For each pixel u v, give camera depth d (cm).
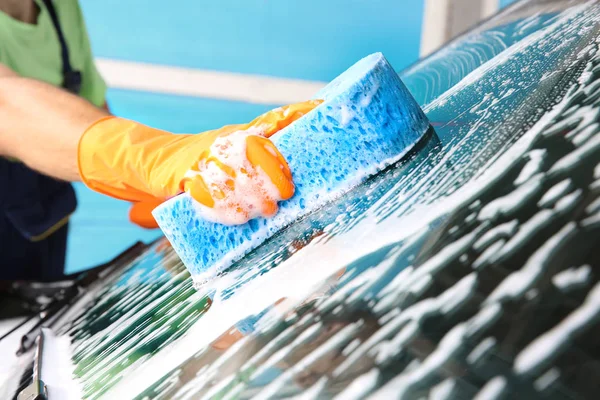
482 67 76
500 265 26
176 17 219
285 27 226
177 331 45
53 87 76
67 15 133
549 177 32
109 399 39
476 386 20
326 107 50
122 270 91
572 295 21
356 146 51
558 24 74
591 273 22
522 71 61
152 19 219
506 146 41
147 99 228
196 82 225
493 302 24
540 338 20
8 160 113
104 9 215
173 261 74
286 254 46
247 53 229
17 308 95
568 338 20
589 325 20
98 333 58
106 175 66
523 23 88
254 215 51
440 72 90
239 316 40
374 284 32
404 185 46
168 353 41
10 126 72
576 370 18
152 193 61
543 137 38
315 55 232
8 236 123
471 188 37
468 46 96
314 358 28
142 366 42
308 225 50
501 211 31
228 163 49
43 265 132
